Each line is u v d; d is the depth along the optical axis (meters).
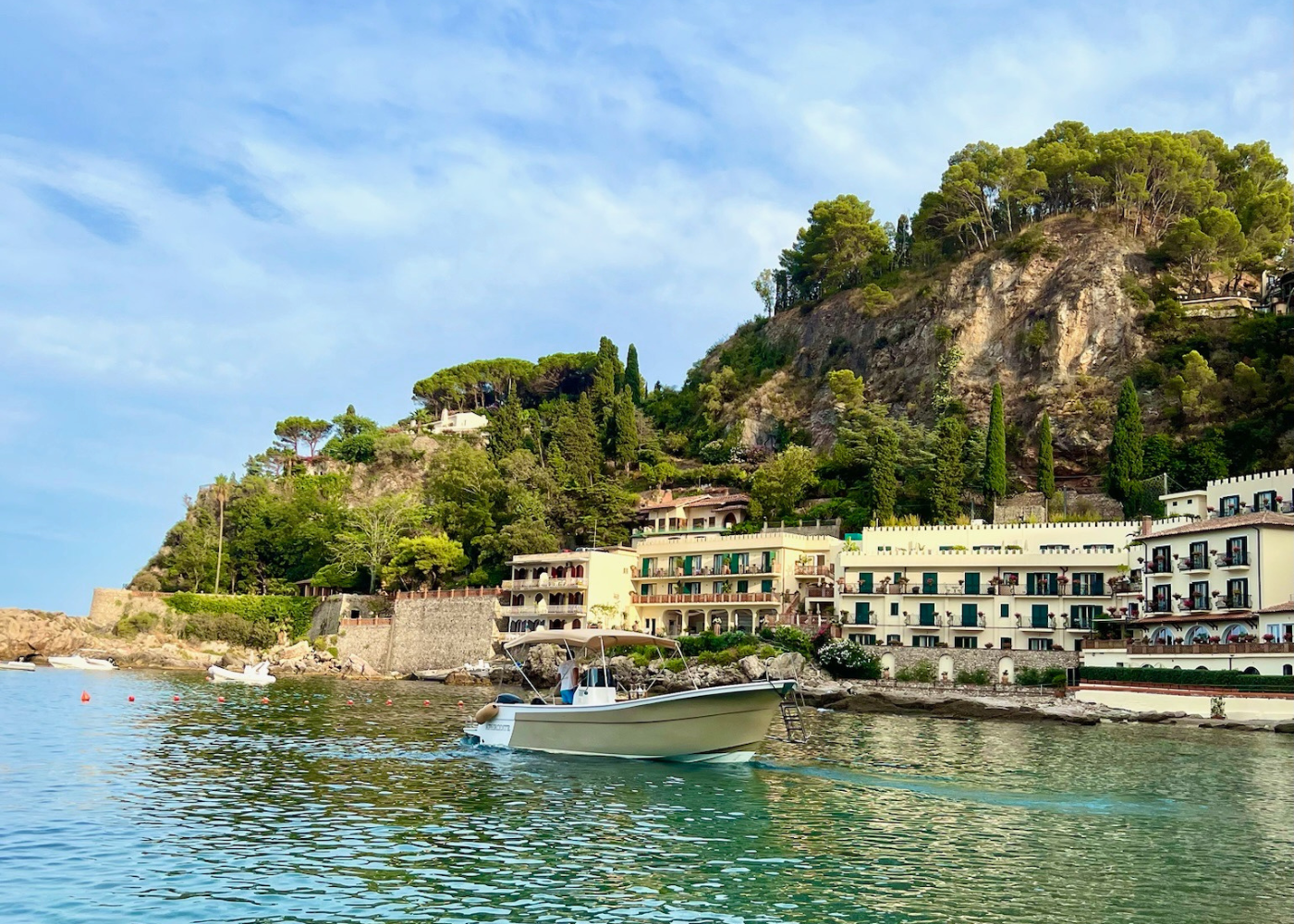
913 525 105.62
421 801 30.47
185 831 25.92
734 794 32.84
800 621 94.31
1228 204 145.12
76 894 20.58
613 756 39.69
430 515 131.62
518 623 105.88
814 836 27.09
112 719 50.78
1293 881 23.67
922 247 160.12
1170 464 104.62
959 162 163.88
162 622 119.62
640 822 28.16
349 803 29.95
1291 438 102.12
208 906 19.89
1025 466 120.00
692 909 20.50
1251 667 63.78
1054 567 84.50
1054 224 145.38
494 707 43.22
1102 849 26.55
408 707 64.56
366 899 20.52
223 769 35.78
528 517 120.25
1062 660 78.06
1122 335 125.38
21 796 30.05
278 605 123.44
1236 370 109.06
